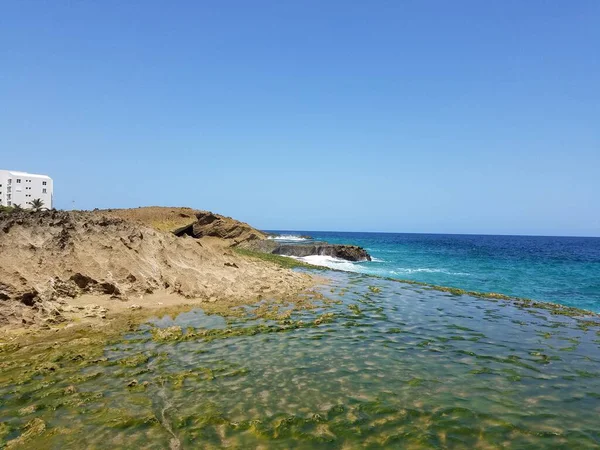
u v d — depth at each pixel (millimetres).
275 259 44625
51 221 19406
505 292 32094
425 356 12203
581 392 9664
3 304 13812
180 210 59750
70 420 7508
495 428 7746
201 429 7352
